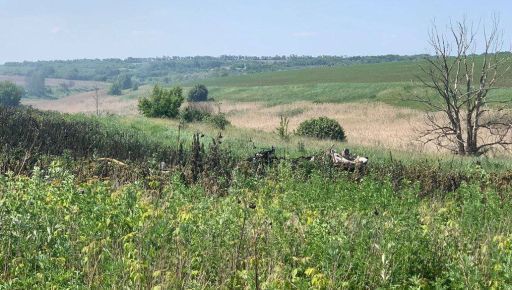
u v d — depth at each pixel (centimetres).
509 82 8406
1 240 773
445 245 869
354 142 3875
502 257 720
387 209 1155
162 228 765
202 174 1485
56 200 885
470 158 2909
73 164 1519
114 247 775
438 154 3048
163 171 1509
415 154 2855
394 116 6856
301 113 8181
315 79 13812
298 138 3738
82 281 711
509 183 1673
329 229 838
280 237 827
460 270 713
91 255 751
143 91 19000
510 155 3541
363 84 10731
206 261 779
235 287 736
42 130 2173
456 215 1162
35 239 779
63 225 807
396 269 755
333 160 1830
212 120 4625
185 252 770
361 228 864
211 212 937
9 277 714
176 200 993
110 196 934
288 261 795
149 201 1025
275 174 1520
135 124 3566
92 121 3375
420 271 788
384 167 1817
